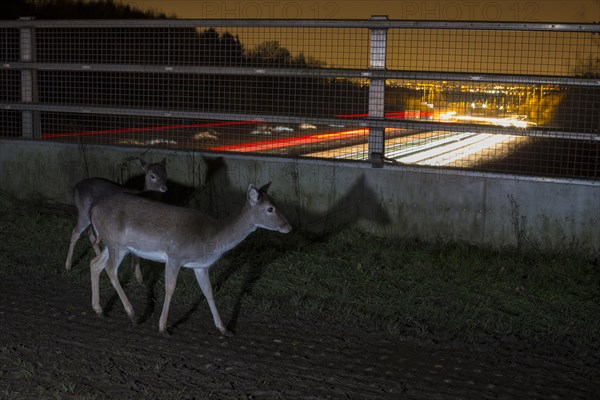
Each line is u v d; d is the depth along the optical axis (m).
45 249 9.38
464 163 13.82
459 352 6.65
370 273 8.55
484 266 8.65
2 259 8.95
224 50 10.74
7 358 6.32
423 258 8.88
